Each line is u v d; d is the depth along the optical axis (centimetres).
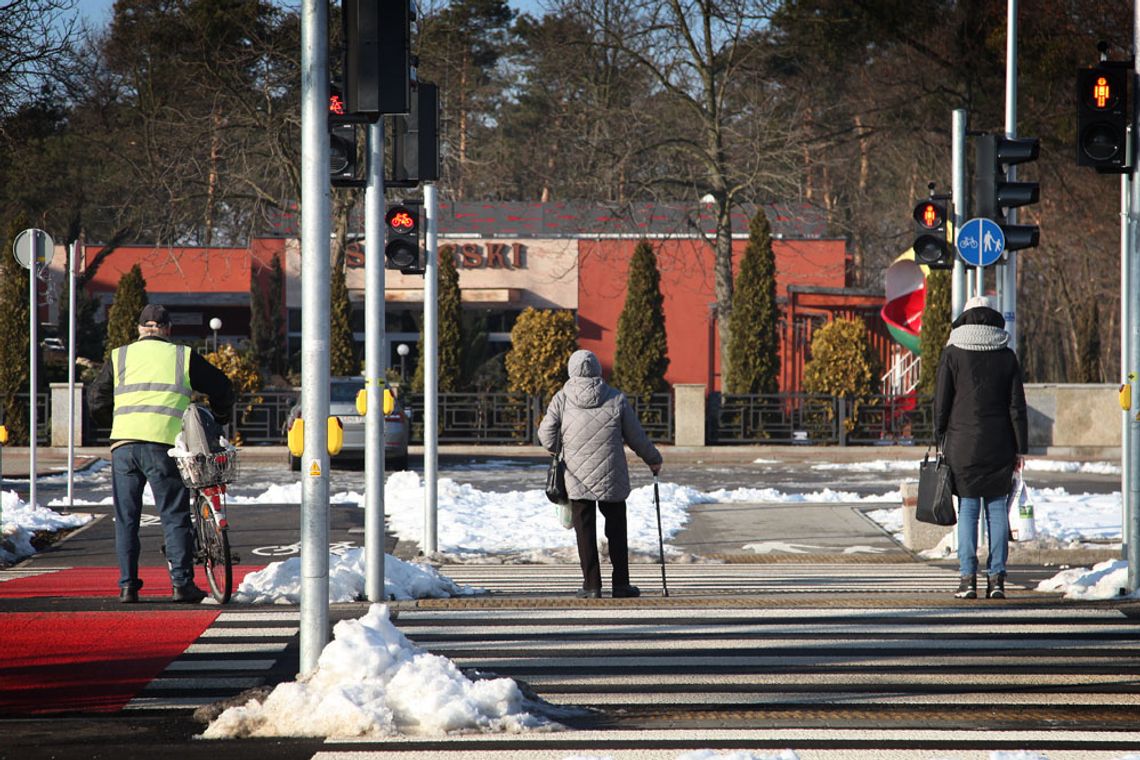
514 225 11212
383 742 1324
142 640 1917
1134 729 1375
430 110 2430
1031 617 2080
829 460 7000
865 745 1308
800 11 8444
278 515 3794
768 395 7488
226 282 11156
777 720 1418
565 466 2341
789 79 10231
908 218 12331
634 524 3538
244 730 1359
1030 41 8262
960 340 2303
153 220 9688
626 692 1568
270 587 2322
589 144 8712
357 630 1452
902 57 9306
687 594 2398
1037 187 2970
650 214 8894
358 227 9738
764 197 9162
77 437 7088
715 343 10644
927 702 1508
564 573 2725
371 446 2295
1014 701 1513
